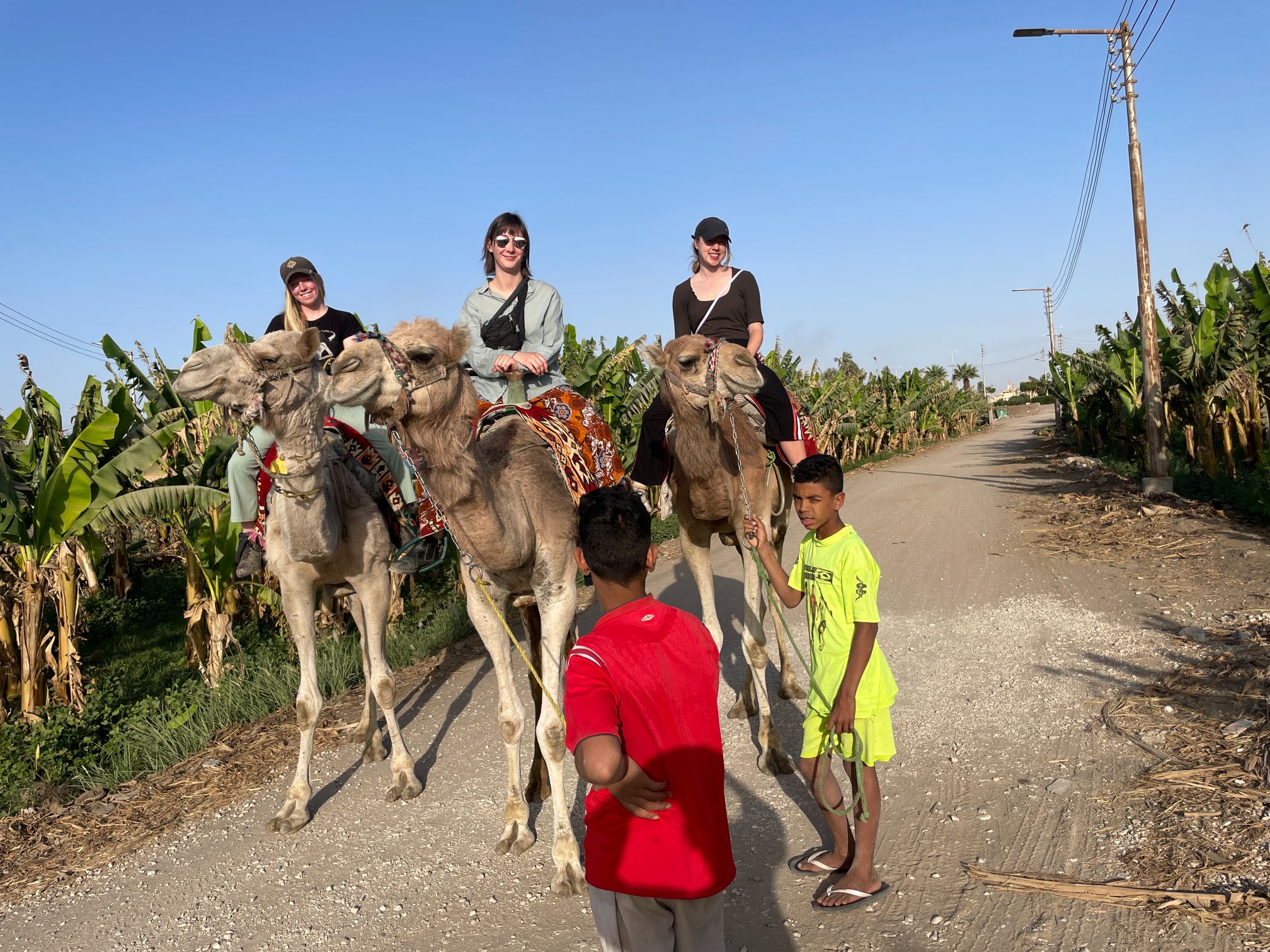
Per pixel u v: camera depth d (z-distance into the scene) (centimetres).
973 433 5325
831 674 356
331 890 428
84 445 709
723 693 651
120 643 1090
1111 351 2039
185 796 564
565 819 415
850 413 2866
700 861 231
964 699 595
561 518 427
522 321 524
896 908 360
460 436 367
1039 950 325
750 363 443
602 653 232
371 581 529
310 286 571
